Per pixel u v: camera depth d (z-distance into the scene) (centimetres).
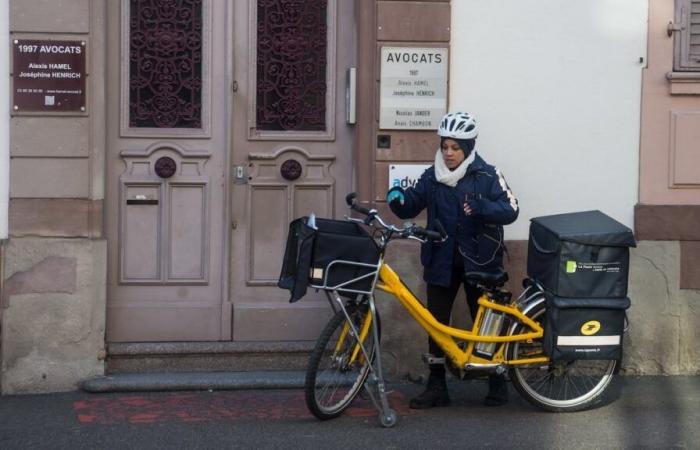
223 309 693
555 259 587
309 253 552
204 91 691
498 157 691
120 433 572
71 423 591
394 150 680
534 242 612
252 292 701
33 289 654
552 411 614
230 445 551
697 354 700
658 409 623
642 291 696
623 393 657
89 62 657
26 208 654
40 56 652
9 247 651
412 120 679
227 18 688
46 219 655
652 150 696
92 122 659
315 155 701
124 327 686
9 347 652
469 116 600
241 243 698
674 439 566
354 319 580
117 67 682
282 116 701
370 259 566
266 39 697
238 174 695
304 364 695
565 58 690
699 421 599
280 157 700
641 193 697
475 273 588
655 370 700
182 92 691
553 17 688
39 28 652
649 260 695
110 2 679
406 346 685
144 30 685
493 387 628
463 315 687
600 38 691
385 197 682
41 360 655
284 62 699
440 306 619
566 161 693
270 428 581
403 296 581
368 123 683
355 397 596
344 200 705
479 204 589
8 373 652
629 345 698
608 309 590
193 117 692
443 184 605
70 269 656
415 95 679
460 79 685
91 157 659
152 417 602
